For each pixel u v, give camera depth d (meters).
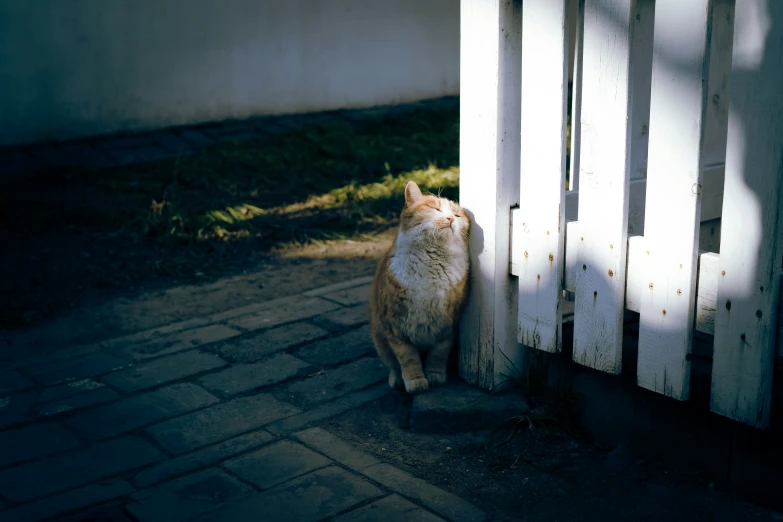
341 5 10.02
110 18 8.44
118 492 2.73
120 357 3.98
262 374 3.69
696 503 2.51
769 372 2.28
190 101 9.17
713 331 2.43
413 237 3.03
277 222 6.75
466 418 3.07
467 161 3.10
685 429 2.69
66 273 5.59
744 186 2.24
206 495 2.68
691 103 2.33
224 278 5.48
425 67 11.07
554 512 2.51
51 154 8.13
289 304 4.66
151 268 5.71
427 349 3.36
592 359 2.79
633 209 3.46
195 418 3.28
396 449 2.97
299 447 3.00
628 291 2.64
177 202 6.98
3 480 2.83
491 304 3.12
